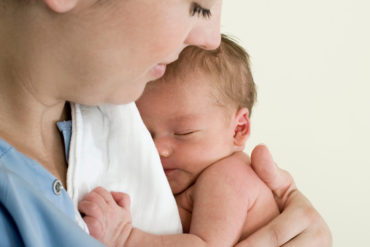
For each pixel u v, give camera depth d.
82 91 0.81
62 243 0.71
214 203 1.16
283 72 2.53
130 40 0.76
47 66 0.77
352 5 2.51
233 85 1.32
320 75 2.54
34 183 0.77
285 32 2.52
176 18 0.77
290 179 1.30
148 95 1.26
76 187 0.90
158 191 1.03
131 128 1.03
